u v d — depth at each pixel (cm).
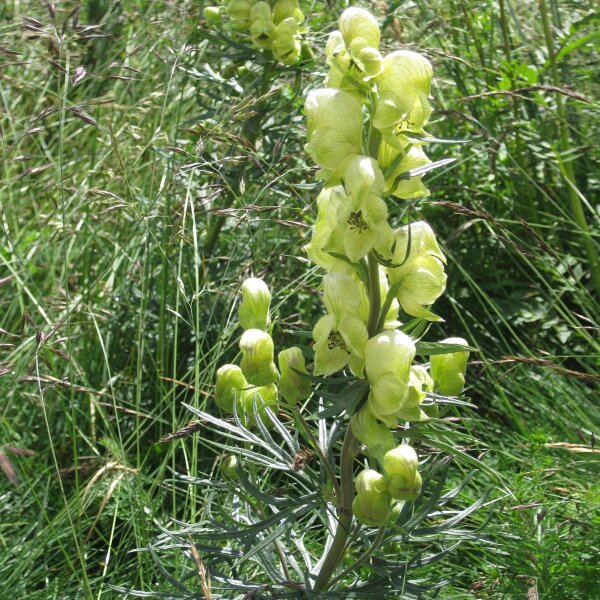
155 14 78
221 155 69
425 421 33
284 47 61
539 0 68
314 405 58
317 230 34
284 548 42
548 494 50
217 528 42
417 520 36
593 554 45
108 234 66
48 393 57
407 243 33
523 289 68
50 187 65
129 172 65
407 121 32
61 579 48
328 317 33
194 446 50
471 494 52
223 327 61
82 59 76
